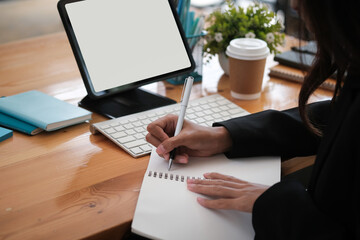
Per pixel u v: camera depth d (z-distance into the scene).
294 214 0.77
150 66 1.31
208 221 0.83
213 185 0.90
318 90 1.41
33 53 1.62
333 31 0.71
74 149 1.06
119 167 1.00
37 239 0.77
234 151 1.02
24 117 1.13
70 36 1.18
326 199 0.75
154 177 0.94
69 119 1.14
